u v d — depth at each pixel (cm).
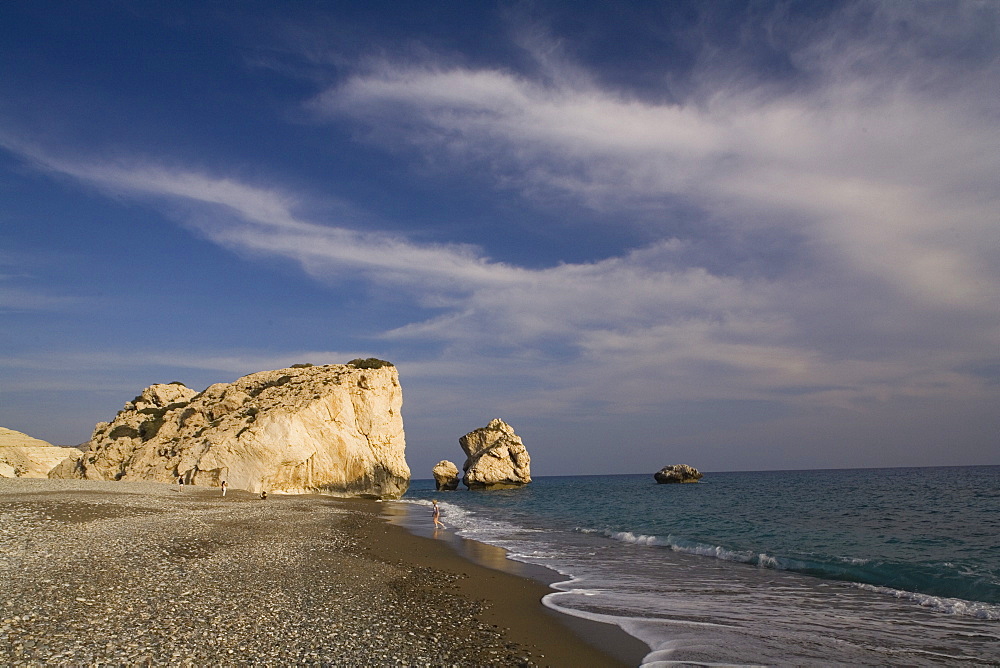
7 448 7062
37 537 1916
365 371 6656
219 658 901
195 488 4931
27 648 882
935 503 5066
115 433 6469
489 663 979
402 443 6875
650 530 3362
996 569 1930
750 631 1220
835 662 1034
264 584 1479
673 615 1353
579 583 1742
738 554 2297
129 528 2291
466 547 2562
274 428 5453
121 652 893
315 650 966
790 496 6631
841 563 2066
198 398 6988
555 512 5088
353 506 4891
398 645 1029
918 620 1327
